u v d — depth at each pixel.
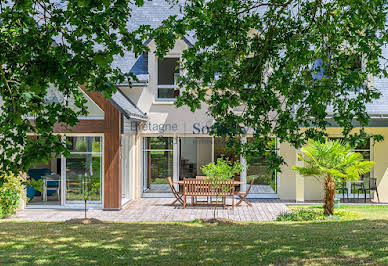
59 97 17.27
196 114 20.89
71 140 18.09
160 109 20.95
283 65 9.53
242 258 8.81
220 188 17.73
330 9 9.70
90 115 17.72
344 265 8.05
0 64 5.86
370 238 10.57
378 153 20.61
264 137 9.18
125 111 17.03
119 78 6.39
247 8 9.54
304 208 18.23
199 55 9.38
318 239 10.55
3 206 15.86
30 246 10.27
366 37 9.39
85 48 5.67
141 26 7.50
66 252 9.59
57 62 5.19
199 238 11.05
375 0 8.41
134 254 9.35
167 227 13.14
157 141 21.48
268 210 17.58
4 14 6.25
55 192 19.41
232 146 9.24
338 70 9.58
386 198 20.55
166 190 21.47
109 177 17.64
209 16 8.73
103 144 17.91
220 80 9.46
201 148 21.41
